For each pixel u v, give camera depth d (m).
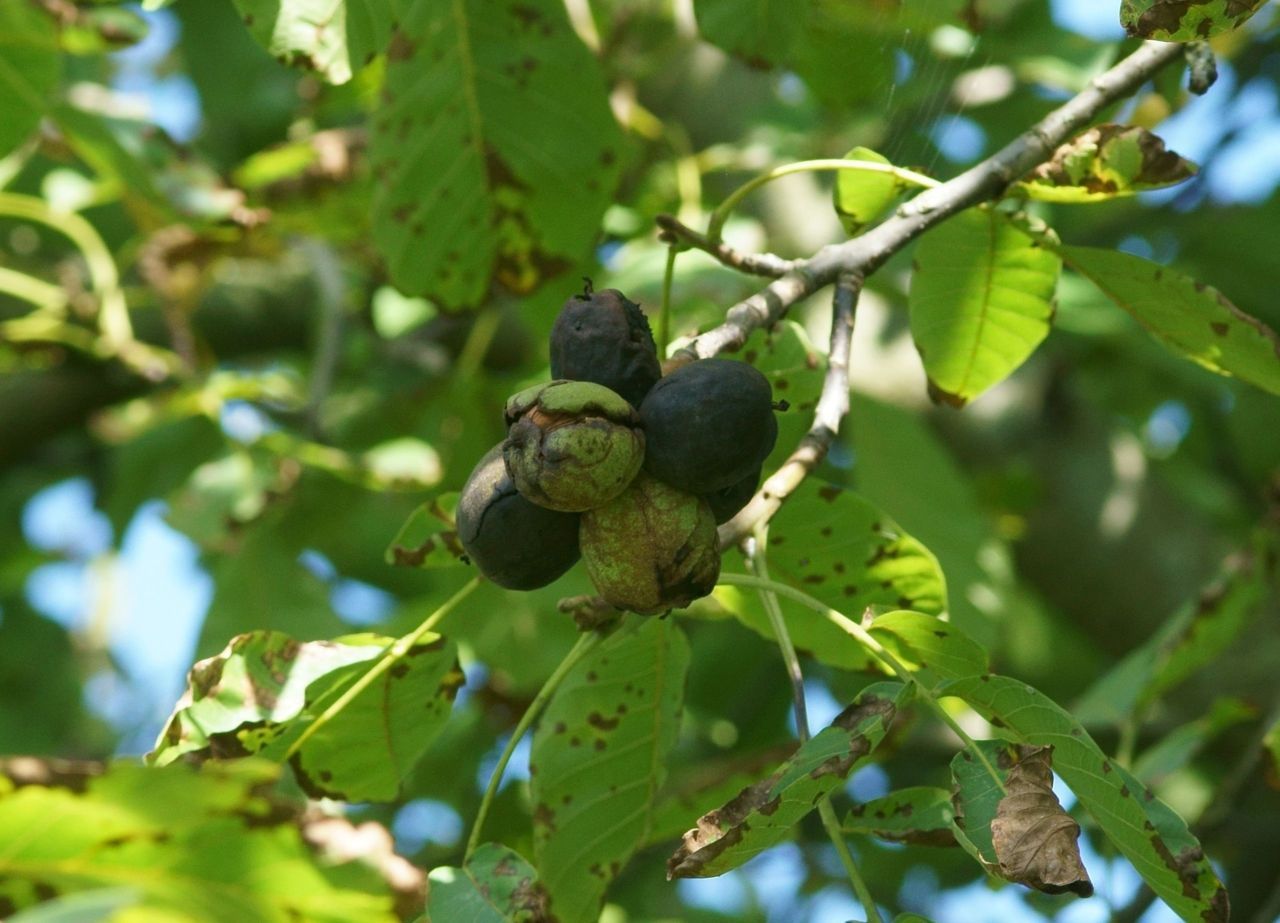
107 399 4.57
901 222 2.10
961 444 4.23
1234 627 2.89
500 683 4.07
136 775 1.49
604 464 1.72
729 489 1.90
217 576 3.80
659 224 2.04
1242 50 4.42
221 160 4.97
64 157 3.86
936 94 2.93
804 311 4.16
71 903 1.28
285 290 4.74
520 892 1.91
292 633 3.75
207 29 4.75
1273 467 4.56
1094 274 2.27
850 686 4.07
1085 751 1.71
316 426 3.98
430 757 4.12
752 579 1.90
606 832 2.29
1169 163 2.09
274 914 1.59
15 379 4.47
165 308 4.16
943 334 2.51
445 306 2.99
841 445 4.31
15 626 5.56
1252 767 3.21
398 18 2.67
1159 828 1.69
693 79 4.44
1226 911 1.67
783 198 4.21
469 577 3.60
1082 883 1.59
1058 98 3.99
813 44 2.70
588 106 2.82
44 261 4.90
